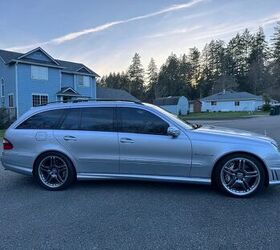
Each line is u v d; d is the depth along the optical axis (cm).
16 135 613
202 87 10006
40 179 600
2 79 3375
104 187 604
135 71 10762
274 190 573
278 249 349
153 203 507
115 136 573
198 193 558
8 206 506
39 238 387
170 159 554
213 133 555
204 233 392
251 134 579
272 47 9700
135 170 572
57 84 3572
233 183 536
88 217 452
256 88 8894
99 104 600
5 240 383
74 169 593
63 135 592
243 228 405
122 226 418
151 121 571
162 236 386
